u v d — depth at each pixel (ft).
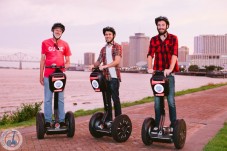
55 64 21.98
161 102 19.86
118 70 21.99
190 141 21.56
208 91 73.00
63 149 19.47
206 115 34.17
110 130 21.39
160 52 20.15
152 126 20.49
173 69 19.84
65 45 23.11
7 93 156.35
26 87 214.48
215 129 25.73
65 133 22.48
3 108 88.17
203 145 20.49
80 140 21.83
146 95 127.75
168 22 20.04
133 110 37.99
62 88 21.62
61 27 22.66
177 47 19.93
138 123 28.86
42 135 21.80
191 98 54.65
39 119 21.66
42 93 158.51
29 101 114.11
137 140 22.08
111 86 21.76
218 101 49.32
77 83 277.23
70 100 108.88
